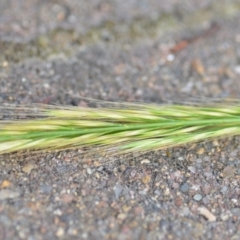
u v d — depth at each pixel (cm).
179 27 34
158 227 26
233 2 36
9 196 26
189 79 32
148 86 32
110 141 27
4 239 25
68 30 34
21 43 33
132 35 34
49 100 30
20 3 35
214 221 26
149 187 27
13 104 30
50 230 25
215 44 34
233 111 28
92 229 26
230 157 28
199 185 27
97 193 27
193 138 27
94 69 32
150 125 27
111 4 35
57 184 27
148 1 35
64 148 27
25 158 27
